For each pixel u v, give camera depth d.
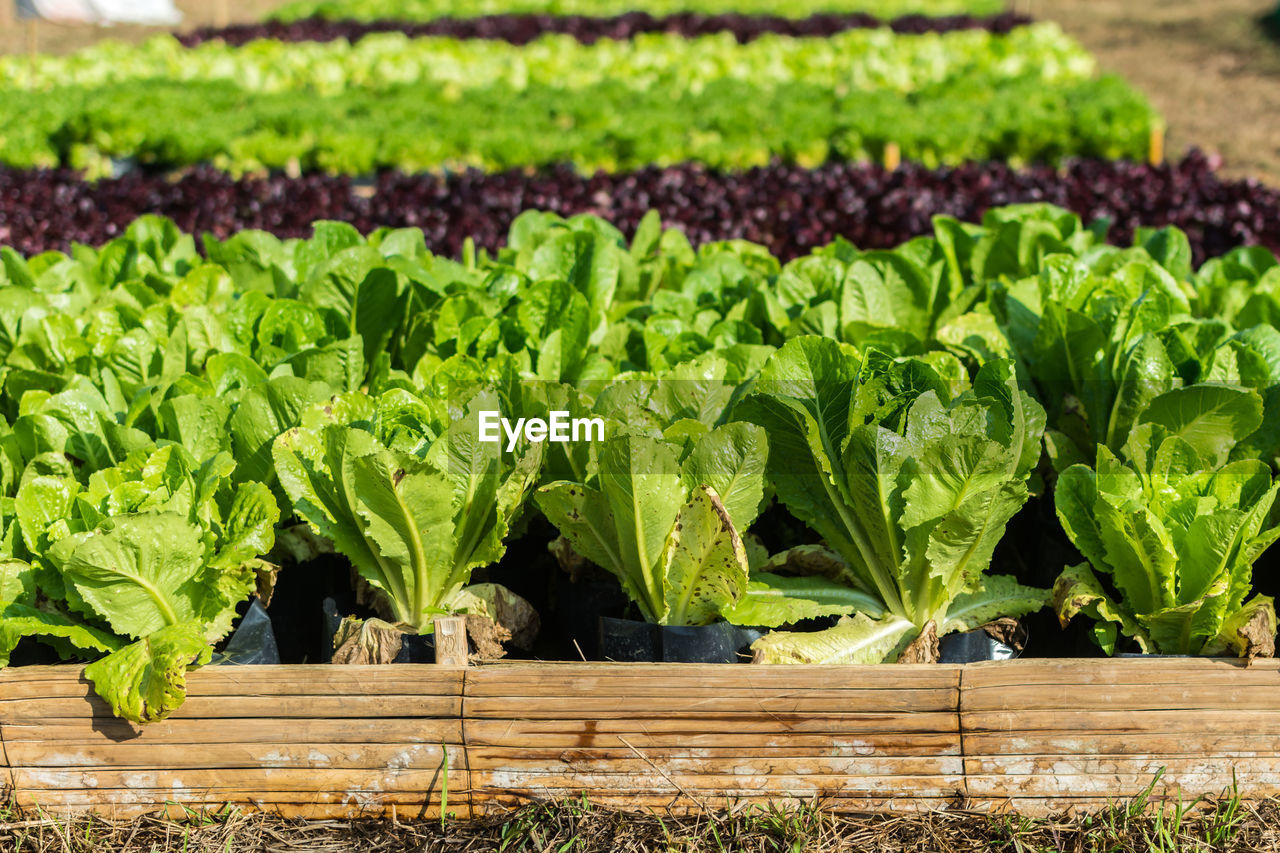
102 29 28.69
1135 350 2.96
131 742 2.53
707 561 2.58
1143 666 2.50
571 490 2.66
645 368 3.63
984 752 2.52
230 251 4.57
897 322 3.90
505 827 2.51
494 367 3.03
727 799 2.56
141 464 2.68
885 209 7.07
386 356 3.50
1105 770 2.53
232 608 2.68
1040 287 3.64
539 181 8.14
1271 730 2.50
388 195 7.62
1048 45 17.11
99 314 3.55
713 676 2.50
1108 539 2.60
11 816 2.54
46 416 2.84
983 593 2.87
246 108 13.10
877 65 14.63
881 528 2.66
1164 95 18.42
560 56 17.45
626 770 2.55
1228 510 2.41
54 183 8.66
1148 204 7.35
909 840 2.49
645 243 4.90
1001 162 10.51
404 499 2.47
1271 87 18.48
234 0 32.94
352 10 24.61
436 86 14.50
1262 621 2.51
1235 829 2.48
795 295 4.04
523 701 2.52
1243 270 4.26
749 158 10.46
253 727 2.53
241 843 2.50
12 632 2.45
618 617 2.93
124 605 2.47
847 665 2.51
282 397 2.83
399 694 2.52
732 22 21.06
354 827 2.56
